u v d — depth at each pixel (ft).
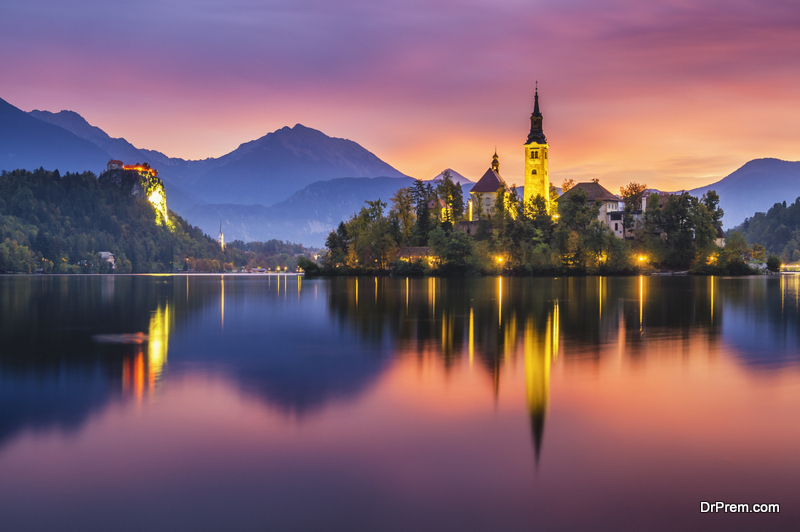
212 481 79.46
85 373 141.38
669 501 73.67
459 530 67.87
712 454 86.94
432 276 613.52
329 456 87.20
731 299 322.96
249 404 113.29
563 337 189.78
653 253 643.04
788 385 124.77
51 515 71.46
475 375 135.85
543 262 606.55
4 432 97.91
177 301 363.56
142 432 97.71
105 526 69.36
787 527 67.87
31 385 129.49
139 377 136.87
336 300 344.90
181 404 113.80
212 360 156.97
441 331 205.87
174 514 71.51
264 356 161.99
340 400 115.75
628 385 125.39
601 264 609.83
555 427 98.68
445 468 82.99
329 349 172.35
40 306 327.67
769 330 203.62
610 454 87.25
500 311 266.16
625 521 69.51
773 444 90.53
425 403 113.19
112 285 607.37
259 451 89.04
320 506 73.10
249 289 506.07
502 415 105.29
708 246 631.97
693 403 111.75
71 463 85.30
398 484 78.28
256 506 73.15
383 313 266.77
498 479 79.51
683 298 330.54
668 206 650.02
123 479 80.33
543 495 75.31
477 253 600.80
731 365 144.56
